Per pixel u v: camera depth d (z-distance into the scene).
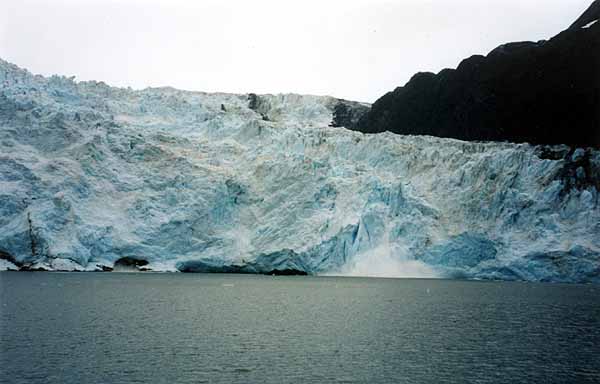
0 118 112.19
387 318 62.00
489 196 104.44
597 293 88.38
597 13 142.25
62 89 129.50
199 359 42.91
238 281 103.56
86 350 44.66
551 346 48.34
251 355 44.31
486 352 46.06
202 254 106.31
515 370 41.03
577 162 107.31
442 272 101.38
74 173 104.75
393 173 115.19
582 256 96.75
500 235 101.75
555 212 102.81
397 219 103.94
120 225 103.94
